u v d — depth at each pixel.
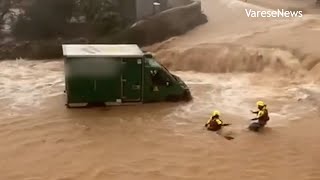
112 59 20.97
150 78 21.78
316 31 36.81
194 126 19.41
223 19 47.44
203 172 15.14
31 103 22.23
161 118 20.30
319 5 57.62
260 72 29.72
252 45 32.41
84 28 40.28
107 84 21.33
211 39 36.47
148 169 15.30
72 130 18.72
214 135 18.42
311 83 26.16
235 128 19.16
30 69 30.53
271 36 35.47
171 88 22.25
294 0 64.81
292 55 29.61
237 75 29.44
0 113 20.66
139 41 38.22
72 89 21.12
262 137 18.19
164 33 39.50
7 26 40.03
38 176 14.70
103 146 17.16
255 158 16.23
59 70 30.25
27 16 40.00
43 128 18.92
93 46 23.38
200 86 26.33
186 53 32.31
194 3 44.88
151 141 17.69
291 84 26.41
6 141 17.55
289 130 18.98
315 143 17.56
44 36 40.06
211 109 21.67
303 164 15.77
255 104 22.53
